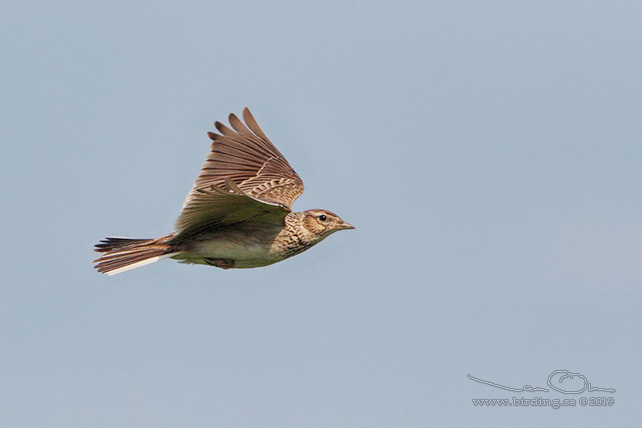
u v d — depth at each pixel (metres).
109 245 14.12
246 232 13.85
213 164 15.83
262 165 16.06
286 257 14.37
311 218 14.41
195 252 13.80
